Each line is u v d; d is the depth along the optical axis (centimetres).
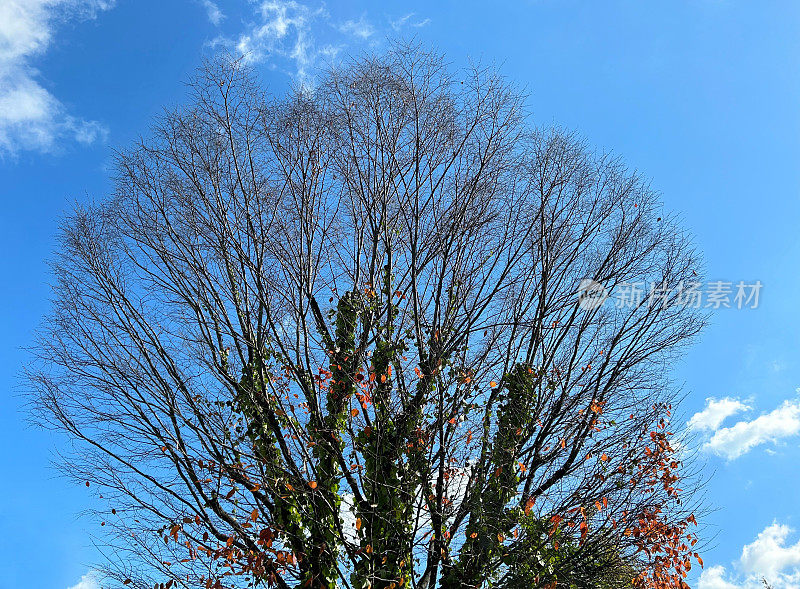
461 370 949
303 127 1002
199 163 988
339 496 905
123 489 886
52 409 916
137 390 934
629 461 974
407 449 906
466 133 1034
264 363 945
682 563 944
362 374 928
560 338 1079
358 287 991
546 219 1117
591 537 923
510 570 891
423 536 895
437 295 977
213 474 896
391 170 1003
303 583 859
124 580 842
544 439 1008
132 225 1013
